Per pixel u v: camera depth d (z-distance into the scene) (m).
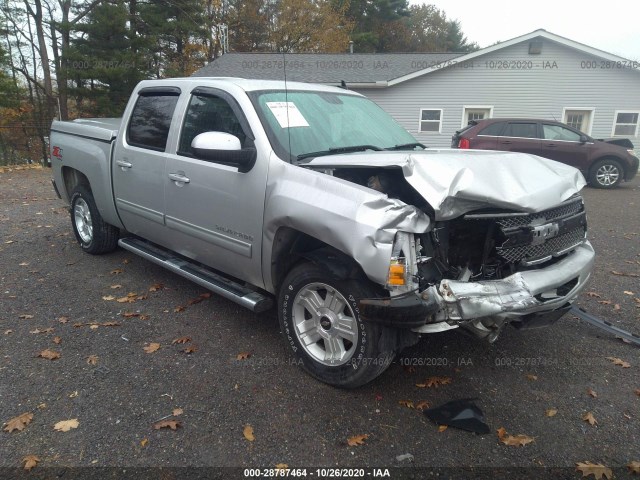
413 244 2.71
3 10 25.70
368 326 2.87
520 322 3.12
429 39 51.94
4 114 27.02
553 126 13.13
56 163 5.78
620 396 3.19
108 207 4.99
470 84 18.66
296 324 3.31
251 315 4.23
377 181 3.10
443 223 2.91
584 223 3.46
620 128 18.27
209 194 3.70
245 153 3.33
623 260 6.12
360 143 3.81
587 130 18.53
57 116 27.00
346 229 2.76
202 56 31.25
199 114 3.92
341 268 2.93
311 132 3.62
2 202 9.12
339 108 4.10
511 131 13.22
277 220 3.17
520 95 18.52
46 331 3.86
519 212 2.88
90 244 5.57
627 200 11.06
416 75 18.50
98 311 4.24
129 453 2.59
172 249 4.37
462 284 2.75
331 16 36.16
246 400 3.05
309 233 3.00
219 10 34.16
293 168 3.18
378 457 2.61
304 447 2.67
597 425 2.90
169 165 4.04
